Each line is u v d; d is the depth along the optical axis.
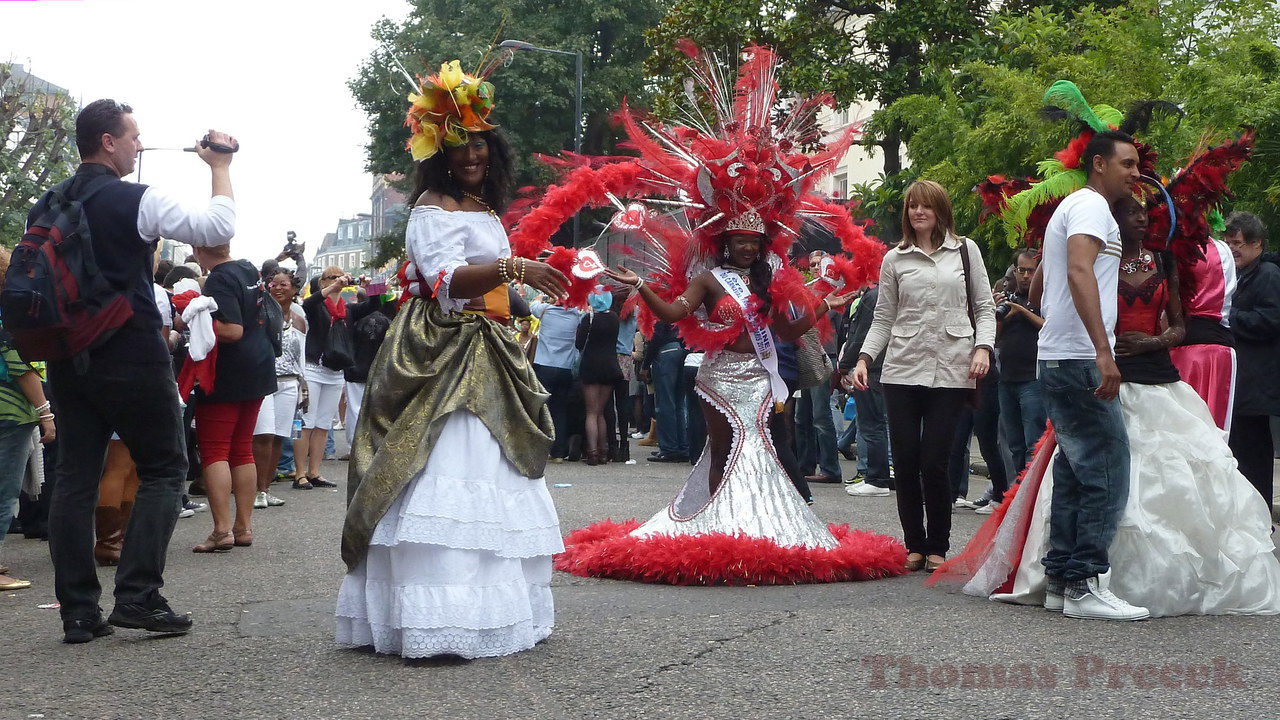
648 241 6.30
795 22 20.31
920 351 6.29
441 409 4.33
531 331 14.38
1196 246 5.36
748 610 5.23
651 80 22.00
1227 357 6.45
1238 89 12.13
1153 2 14.03
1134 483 5.17
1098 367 4.93
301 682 4.05
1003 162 14.18
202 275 9.28
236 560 6.79
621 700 3.81
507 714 3.66
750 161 6.20
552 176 31.66
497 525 4.35
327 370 10.87
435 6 37.09
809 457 11.74
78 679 4.14
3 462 6.14
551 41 35.47
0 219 25.50
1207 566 5.15
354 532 4.33
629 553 6.01
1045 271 5.18
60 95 26.44
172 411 4.76
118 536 6.96
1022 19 16.17
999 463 9.20
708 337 6.30
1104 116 5.59
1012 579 5.49
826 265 6.58
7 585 6.02
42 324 4.49
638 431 18.03
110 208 4.62
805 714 3.64
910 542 6.41
